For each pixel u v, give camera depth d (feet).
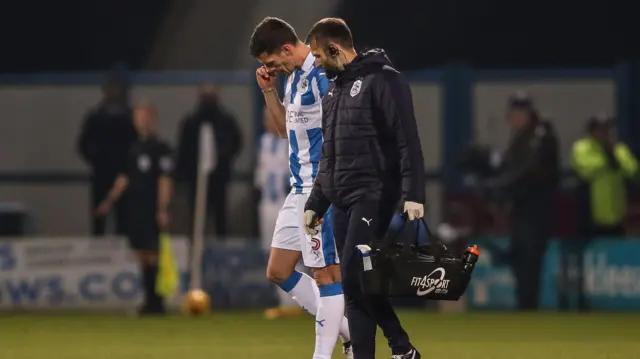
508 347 148.56
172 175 227.40
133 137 234.38
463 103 240.12
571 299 219.00
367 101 99.86
